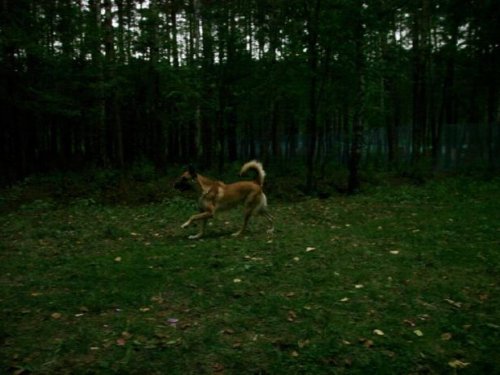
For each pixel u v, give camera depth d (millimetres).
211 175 19203
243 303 5160
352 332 4367
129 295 5430
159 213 11859
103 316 4840
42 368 3699
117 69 19953
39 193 15422
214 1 18812
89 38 17922
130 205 13523
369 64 15312
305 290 5598
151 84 21359
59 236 9016
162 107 21703
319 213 11602
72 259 7199
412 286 5691
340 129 28453
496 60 19203
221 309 4996
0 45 15312
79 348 4039
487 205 11430
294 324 4559
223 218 11086
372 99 17625
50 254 7621
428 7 20312
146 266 6656
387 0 15328
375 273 6250
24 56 17250
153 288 5707
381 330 4418
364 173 20703
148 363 3777
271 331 4406
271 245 7934
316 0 14797
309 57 15359
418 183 17641
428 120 27844
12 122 19156
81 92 19641
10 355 3914
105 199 14281
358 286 5695
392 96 23953
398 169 20969
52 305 5113
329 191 15922
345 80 17547
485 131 19938
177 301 5277
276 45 17016
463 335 4285
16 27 15969
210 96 19516
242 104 21125
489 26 18422
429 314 4820
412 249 7520
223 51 18172
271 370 3674
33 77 17875
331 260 6926
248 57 18828
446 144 21453
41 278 6168
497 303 5098
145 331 4395
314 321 4645
